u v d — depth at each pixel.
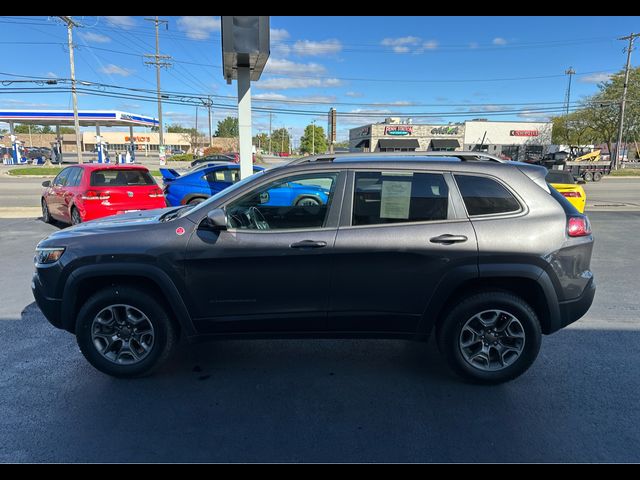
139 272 3.46
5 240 9.20
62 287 3.57
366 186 3.54
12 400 3.37
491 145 63.66
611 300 5.72
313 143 91.44
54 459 2.72
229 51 7.67
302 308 3.54
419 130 62.75
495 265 3.41
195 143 100.62
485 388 3.57
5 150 57.59
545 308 3.53
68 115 45.34
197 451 2.80
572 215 3.56
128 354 3.66
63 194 10.05
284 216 3.65
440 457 2.74
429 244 3.42
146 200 9.80
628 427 3.05
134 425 3.06
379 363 4.01
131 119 48.12
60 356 4.10
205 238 3.47
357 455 2.76
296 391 3.52
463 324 3.53
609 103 47.69
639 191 23.27
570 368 3.89
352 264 3.46
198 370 3.86
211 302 3.53
